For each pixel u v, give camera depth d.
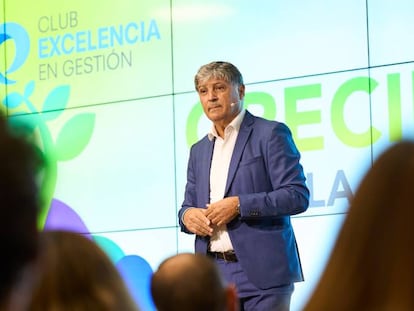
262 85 7.69
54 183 8.49
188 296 3.14
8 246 1.22
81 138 8.46
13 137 1.24
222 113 5.82
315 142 7.41
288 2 7.60
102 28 8.47
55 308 1.99
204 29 7.99
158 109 8.16
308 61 7.50
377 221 1.48
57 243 2.06
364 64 7.28
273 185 5.70
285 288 5.64
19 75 8.81
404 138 1.54
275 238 5.65
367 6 7.27
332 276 1.49
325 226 7.30
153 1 8.24
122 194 8.24
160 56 8.19
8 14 8.90
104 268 2.07
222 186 5.80
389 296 1.43
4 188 1.22
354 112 7.29
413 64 7.11
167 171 8.08
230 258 5.65
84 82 8.50
